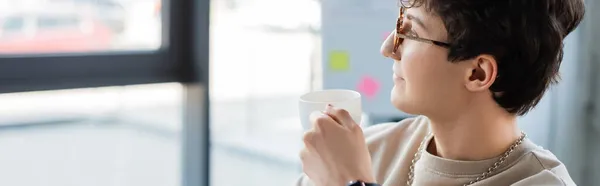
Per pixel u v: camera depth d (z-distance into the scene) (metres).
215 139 2.38
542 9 0.86
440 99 0.91
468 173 0.94
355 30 2.07
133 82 2.11
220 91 2.35
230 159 2.48
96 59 2.03
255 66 2.45
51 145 2.37
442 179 0.96
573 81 1.86
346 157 0.95
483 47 0.86
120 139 2.46
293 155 2.54
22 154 2.33
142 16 2.13
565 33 0.94
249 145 2.54
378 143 1.15
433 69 0.90
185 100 2.30
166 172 2.46
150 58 2.15
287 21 2.35
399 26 0.95
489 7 0.85
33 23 1.94
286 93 2.45
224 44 2.32
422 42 0.90
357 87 2.08
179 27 2.21
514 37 0.85
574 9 0.94
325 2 2.15
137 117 2.37
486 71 0.88
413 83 0.92
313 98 1.04
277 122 2.53
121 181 2.46
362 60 2.06
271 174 2.62
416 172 1.01
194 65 2.26
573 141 1.89
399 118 1.99
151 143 2.45
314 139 0.98
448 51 0.88
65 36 2.00
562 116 1.88
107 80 2.05
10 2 1.91
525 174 0.92
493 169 0.93
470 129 0.94
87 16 2.04
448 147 0.97
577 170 1.90
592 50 1.83
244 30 2.38
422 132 1.08
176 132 2.39
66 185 2.40
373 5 2.01
